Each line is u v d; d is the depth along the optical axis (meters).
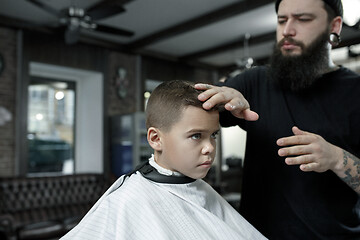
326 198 1.07
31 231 4.03
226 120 1.19
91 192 5.39
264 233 1.14
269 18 5.14
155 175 0.91
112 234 0.80
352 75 1.16
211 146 0.84
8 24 4.98
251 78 1.26
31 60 5.32
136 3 4.59
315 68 1.10
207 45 6.48
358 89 1.12
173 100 0.84
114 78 6.32
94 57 6.08
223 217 0.98
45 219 4.70
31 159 5.66
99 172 6.05
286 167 1.12
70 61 5.77
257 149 1.18
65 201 5.11
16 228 4.12
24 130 5.19
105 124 6.09
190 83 0.91
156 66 7.00
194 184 0.95
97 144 6.12
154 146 0.89
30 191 4.84
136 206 0.83
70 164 6.18
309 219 1.07
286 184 1.11
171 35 5.54
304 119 1.13
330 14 1.10
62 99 6.12
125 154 5.82
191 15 5.04
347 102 1.12
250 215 1.18
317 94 1.15
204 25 5.09
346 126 1.10
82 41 5.80
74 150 6.23
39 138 5.78
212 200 0.99
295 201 1.09
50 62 5.53
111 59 6.32
